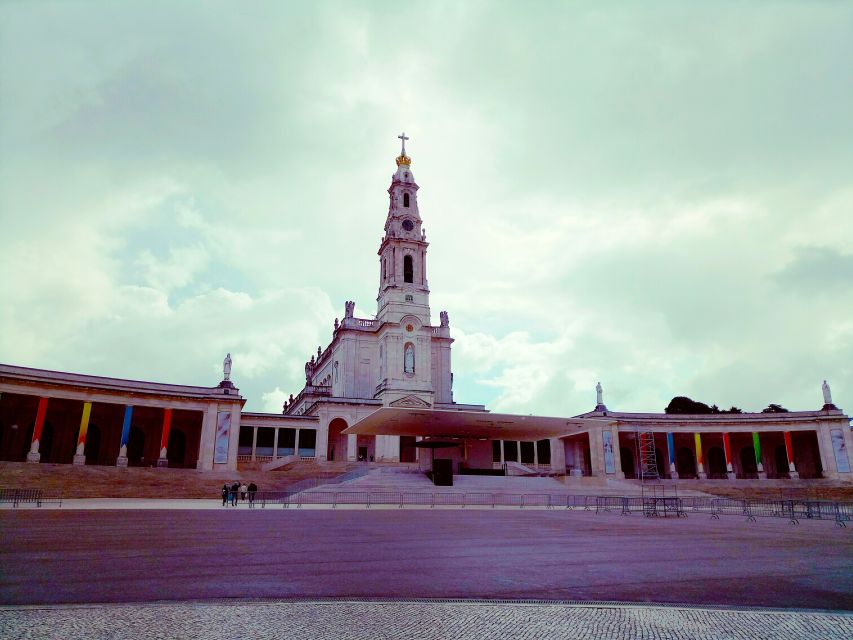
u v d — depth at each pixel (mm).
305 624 7816
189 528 20359
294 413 100062
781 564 13242
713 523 26281
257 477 53688
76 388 54500
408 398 77188
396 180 89250
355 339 84188
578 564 12945
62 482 43969
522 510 34656
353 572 11742
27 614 8117
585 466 83125
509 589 10211
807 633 7629
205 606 8734
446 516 28250
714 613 8633
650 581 11023
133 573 11273
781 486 59656
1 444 57875
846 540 18750
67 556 13234
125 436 56438
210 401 60312
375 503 39562
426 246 86062
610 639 7293
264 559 13305
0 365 51781
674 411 101750
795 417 69688
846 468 65625
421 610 8641
